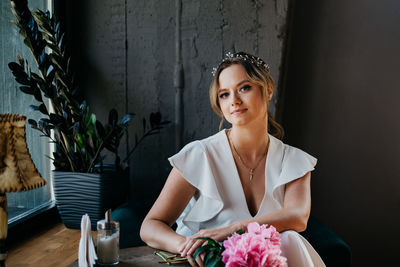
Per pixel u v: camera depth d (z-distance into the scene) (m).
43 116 2.48
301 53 2.56
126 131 2.47
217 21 2.36
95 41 2.60
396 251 2.54
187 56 2.43
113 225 1.13
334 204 2.60
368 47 2.48
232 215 1.47
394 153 2.50
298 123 2.60
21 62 1.97
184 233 1.54
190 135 2.47
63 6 2.54
